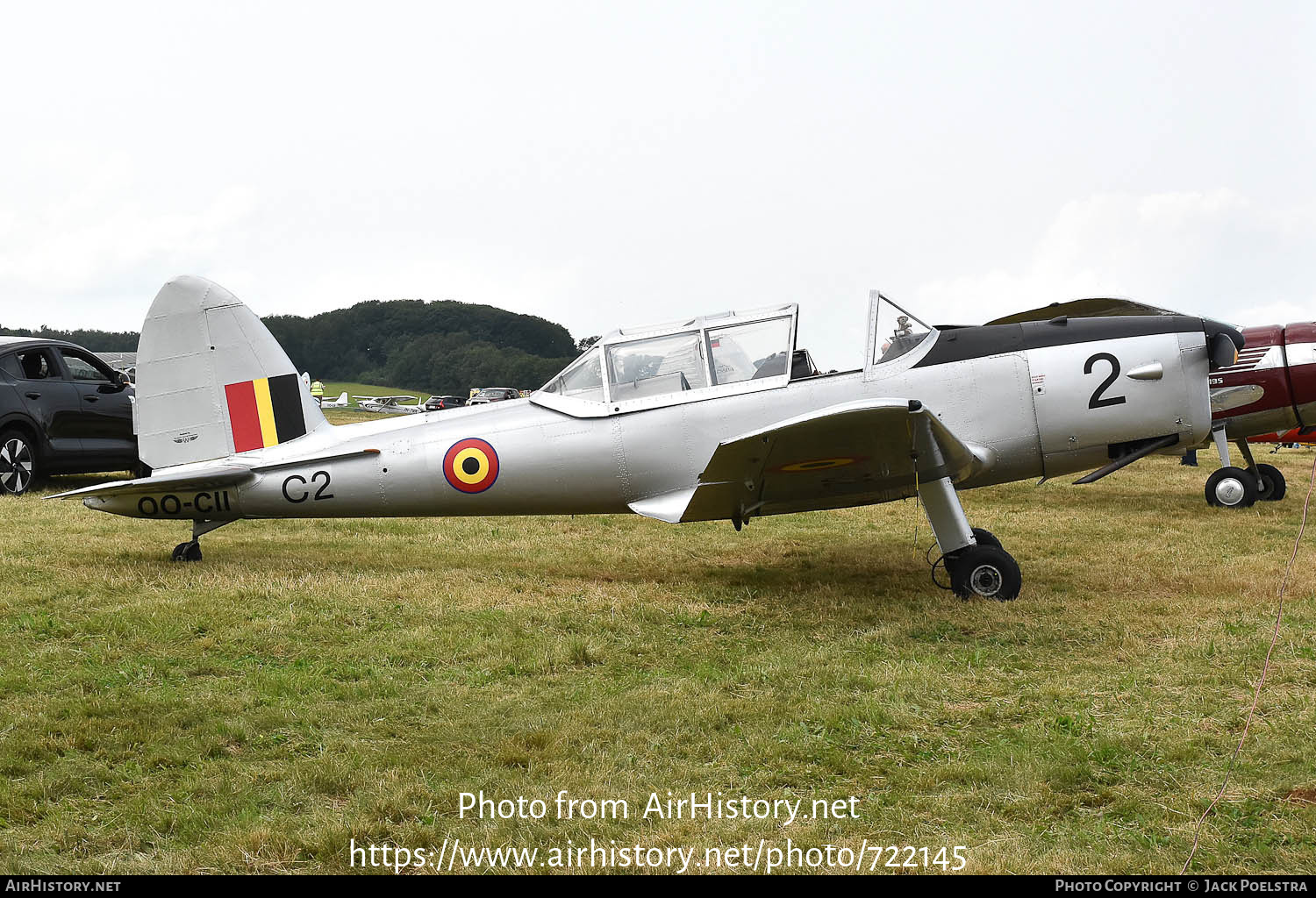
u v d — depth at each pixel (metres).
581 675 5.00
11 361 10.73
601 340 7.39
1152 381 7.16
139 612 5.82
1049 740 3.97
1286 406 10.74
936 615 6.10
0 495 10.48
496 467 7.34
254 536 8.94
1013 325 7.44
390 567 7.67
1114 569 7.49
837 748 3.99
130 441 11.86
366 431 7.59
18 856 3.10
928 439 6.09
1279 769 3.68
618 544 8.89
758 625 6.00
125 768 3.74
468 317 104.31
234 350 7.61
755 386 7.19
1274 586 6.69
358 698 4.56
